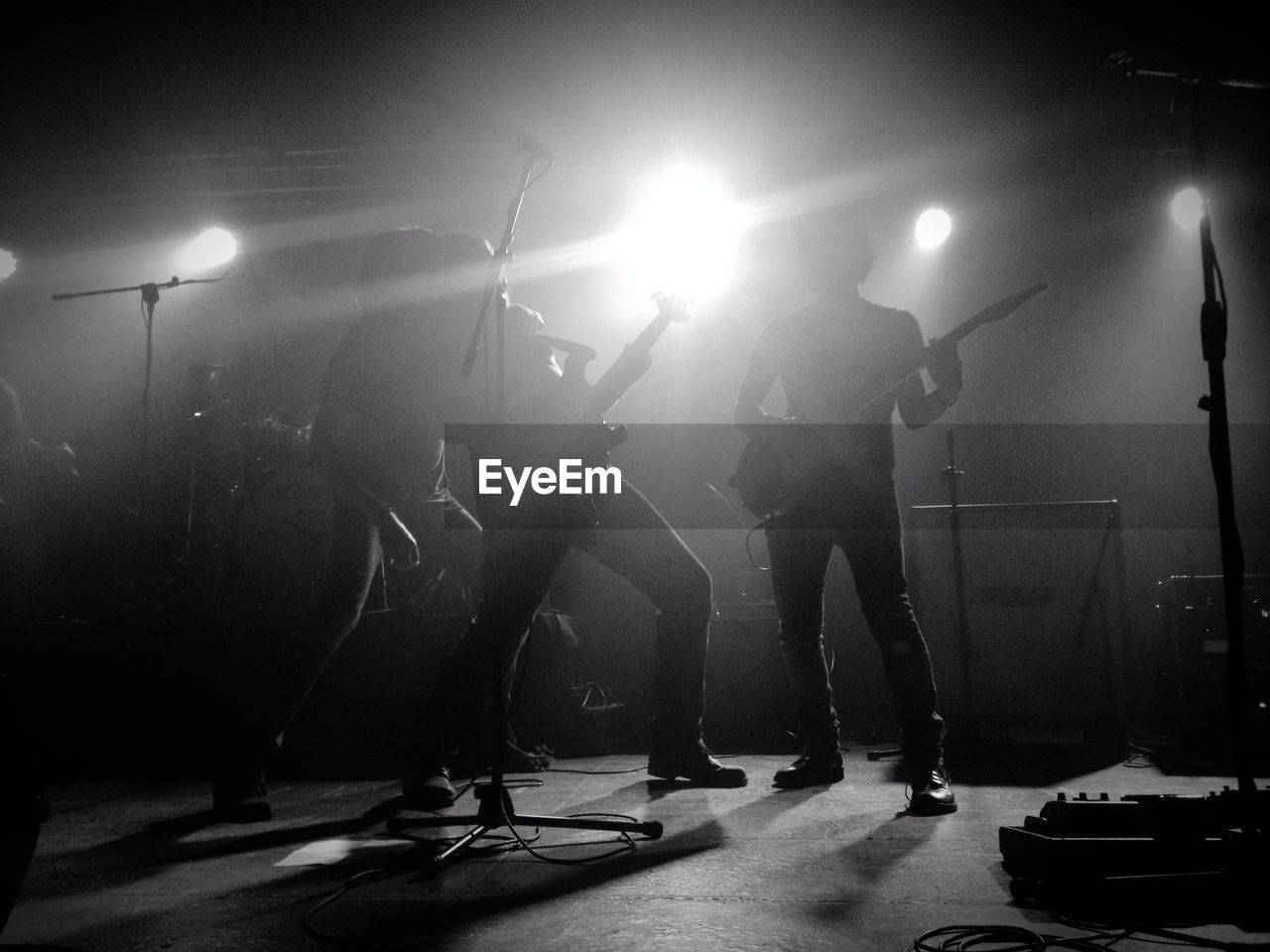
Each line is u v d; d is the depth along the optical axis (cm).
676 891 201
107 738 395
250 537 437
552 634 423
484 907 192
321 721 385
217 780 293
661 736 330
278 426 491
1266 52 499
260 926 183
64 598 479
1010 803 290
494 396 290
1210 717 387
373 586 407
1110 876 183
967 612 432
